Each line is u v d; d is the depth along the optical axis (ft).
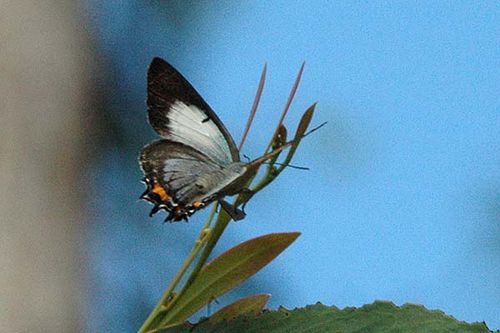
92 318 4.18
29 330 4.10
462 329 3.73
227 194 3.75
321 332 3.74
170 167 3.80
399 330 3.74
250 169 3.75
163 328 3.75
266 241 3.75
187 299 3.76
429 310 3.74
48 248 4.16
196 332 3.75
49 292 4.13
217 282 3.76
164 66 3.81
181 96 3.81
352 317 3.74
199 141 3.80
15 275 4.11
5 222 4.14
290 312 3.75
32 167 4.18
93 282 4.20
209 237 3.75
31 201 4.16
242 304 3.76
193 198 3.78
